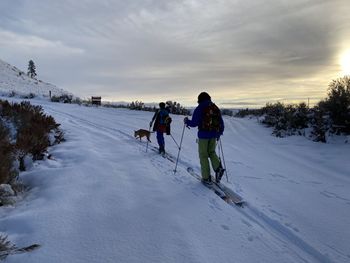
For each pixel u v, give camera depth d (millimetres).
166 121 9438
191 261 3693
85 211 4766
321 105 14383
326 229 4934
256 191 6562
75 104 28047
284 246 4332
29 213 4559
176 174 7207
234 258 3869
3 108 9969
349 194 6695
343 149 10930
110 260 3607
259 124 18453
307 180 7660
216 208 5348
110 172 6773
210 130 6672
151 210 4996
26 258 3520
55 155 8141
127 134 12805
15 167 6477
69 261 3531
